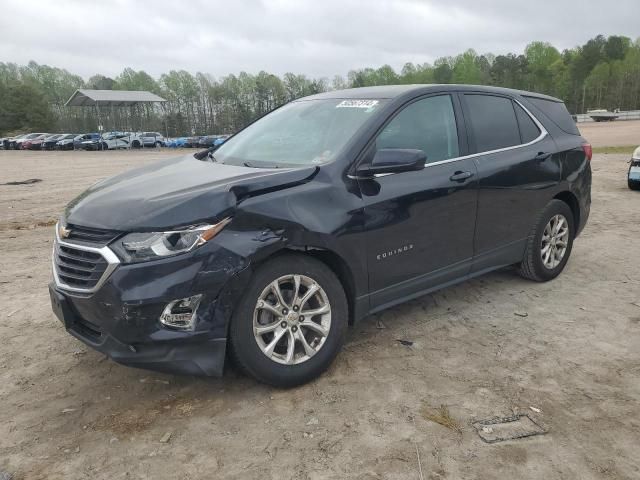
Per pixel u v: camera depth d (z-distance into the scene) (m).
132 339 2.97
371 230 3.61
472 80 108.94
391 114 3.91
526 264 5.11
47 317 4.70
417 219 3.88
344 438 2.93
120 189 3.50
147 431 3.04
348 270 3.56
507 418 3.08
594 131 43.22
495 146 4.60
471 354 3.86
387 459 2.76
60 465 2.77
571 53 135.38
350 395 3.35
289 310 3.34
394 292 3.89
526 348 3.94
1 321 4.62
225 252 3.01
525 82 118.06
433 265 4.11
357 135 3.73
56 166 25.97
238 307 3.14
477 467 2.69
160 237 2.93
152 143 53.03
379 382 3.49
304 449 2.85
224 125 103.38
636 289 5.11
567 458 2.74
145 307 2.91
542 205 4.98
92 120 94.88
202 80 109.19
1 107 85.56
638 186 10.47
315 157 3.74
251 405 3.26
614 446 2.84
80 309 3.12
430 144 4.11
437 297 4.97
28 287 5.53
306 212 3.31
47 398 3.41
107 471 2.72
